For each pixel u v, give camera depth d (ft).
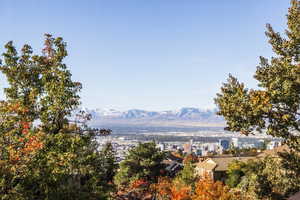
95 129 61.62
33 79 59.82
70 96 56.49
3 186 41.86
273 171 63.52
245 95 53.62
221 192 95.30
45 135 51.13
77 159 54.08
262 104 49.60
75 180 54.90
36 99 56.54
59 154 49.96
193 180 125.80
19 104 51.08
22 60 59.47
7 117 49.57
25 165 43.60
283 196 58.90
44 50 60.34
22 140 45.37
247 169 139.33
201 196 95.81
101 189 58.08
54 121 56.75
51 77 59.00
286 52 56.44
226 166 204.33
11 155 42.80
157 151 190.70
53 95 56.03
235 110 53.21
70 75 58.03
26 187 45.29
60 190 48.24
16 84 58.44
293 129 54.54
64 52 60.54
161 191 134.72
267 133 53.01
